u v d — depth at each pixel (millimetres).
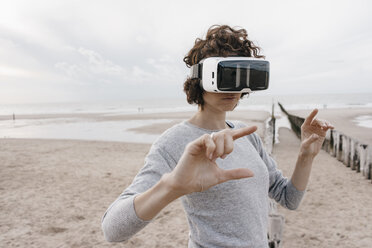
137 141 15562
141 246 3965
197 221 1035
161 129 21422
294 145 12734
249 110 49281
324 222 4574
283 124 23203
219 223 1001
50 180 7230
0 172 8008
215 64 906
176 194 635
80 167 8680
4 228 4512
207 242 1012
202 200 1005
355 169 7656
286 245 3900
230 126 1275
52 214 5062
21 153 11250
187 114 39156
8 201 5691
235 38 1075
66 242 4078
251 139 1303
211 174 628
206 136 591
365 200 5441
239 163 1081
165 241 4090
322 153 10148
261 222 1086
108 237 742
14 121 33875
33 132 21250
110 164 9141
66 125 26828
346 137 8133
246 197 1025
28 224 4652
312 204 5328
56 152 11547
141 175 909
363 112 35062
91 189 6496
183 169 609
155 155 970
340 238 4055
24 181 7129
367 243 3896
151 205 647
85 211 5199
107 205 5512
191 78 1084
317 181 6727
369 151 6746
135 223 675
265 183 1151
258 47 1159
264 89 982
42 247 3938
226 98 1027
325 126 1199
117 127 23750
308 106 62375
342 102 84312
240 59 922
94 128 23375
